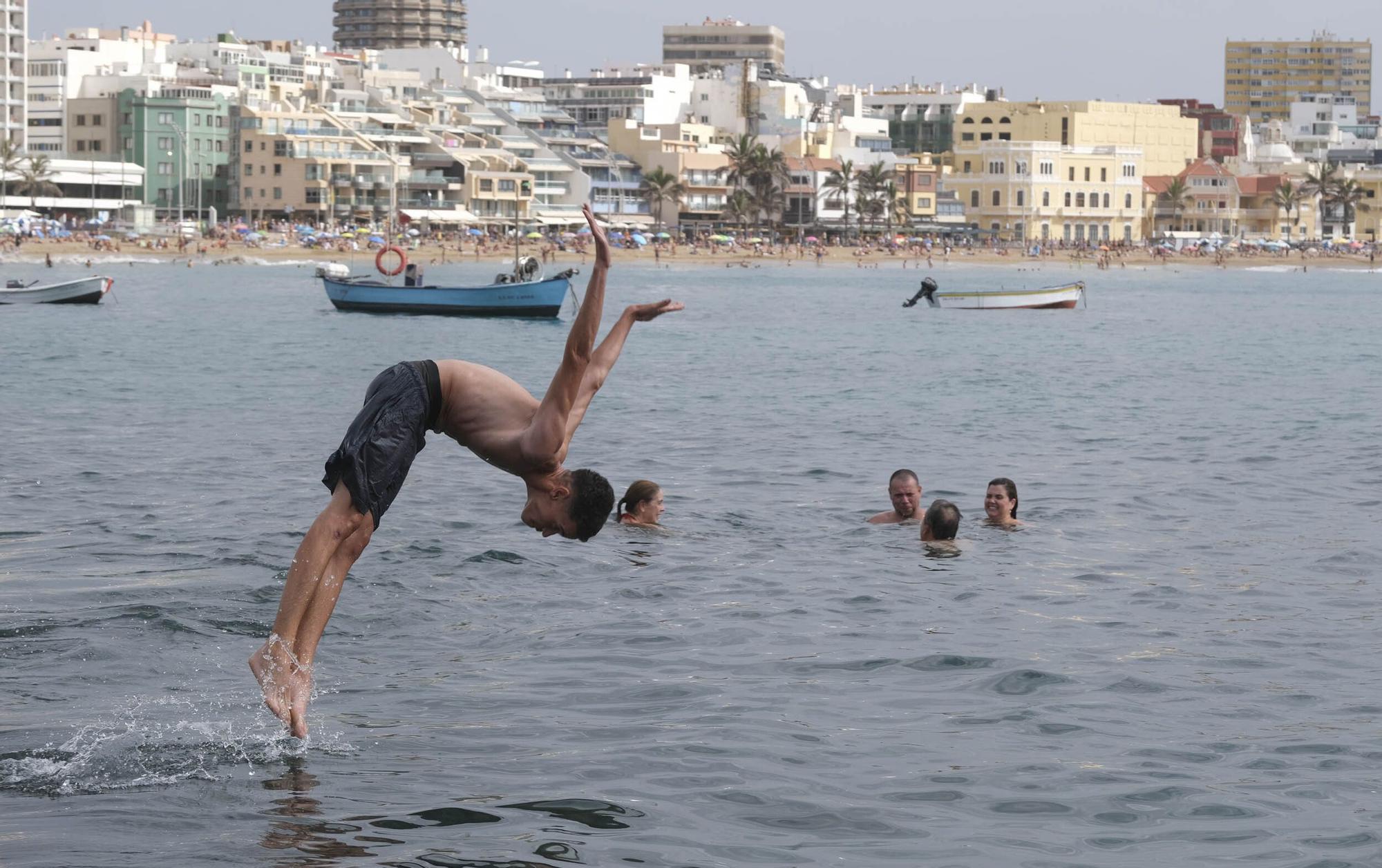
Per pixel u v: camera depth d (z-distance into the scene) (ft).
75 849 27.63
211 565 52.85
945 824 29.58
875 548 58.54
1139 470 82.94
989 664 41.29
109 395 122.31
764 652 42.52
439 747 33.73
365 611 46.44
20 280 361.92
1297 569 55.11
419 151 608.19
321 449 87.61
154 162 578.66
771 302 341.00
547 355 185.26
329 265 335.06
